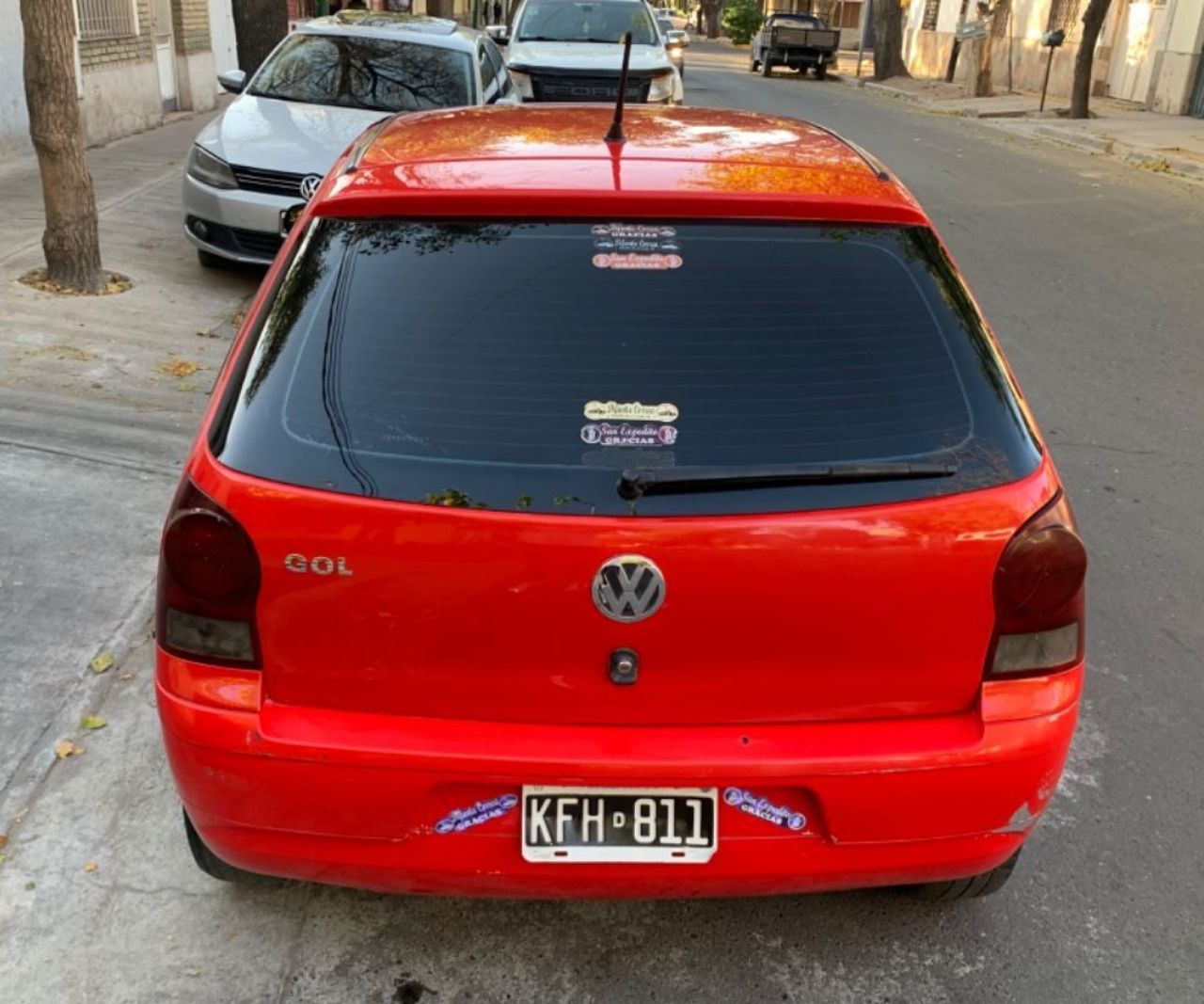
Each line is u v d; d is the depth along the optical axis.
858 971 2.73
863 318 2.42
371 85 8.80
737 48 56.75
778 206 2.49
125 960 2.65
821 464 2.22
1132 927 2.90
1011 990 2.70
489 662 2.20
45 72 7.02
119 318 7.09
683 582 2.15
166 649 2.27
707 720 2.25
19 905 2.78
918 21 36.62
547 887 2.29
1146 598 4.50
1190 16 21.39
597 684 2.21
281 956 2.69
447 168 2.61
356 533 2.14
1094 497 5.37
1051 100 25.23
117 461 5.10
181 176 11.51
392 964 2.69
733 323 2.36
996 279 9.26
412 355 2.30
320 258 2.44
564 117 3.29
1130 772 3.49
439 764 2.18
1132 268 9.83
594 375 2.29
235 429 2.25
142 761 3.29
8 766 3.22
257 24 12.52
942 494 2.22
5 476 4.88
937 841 2.32
